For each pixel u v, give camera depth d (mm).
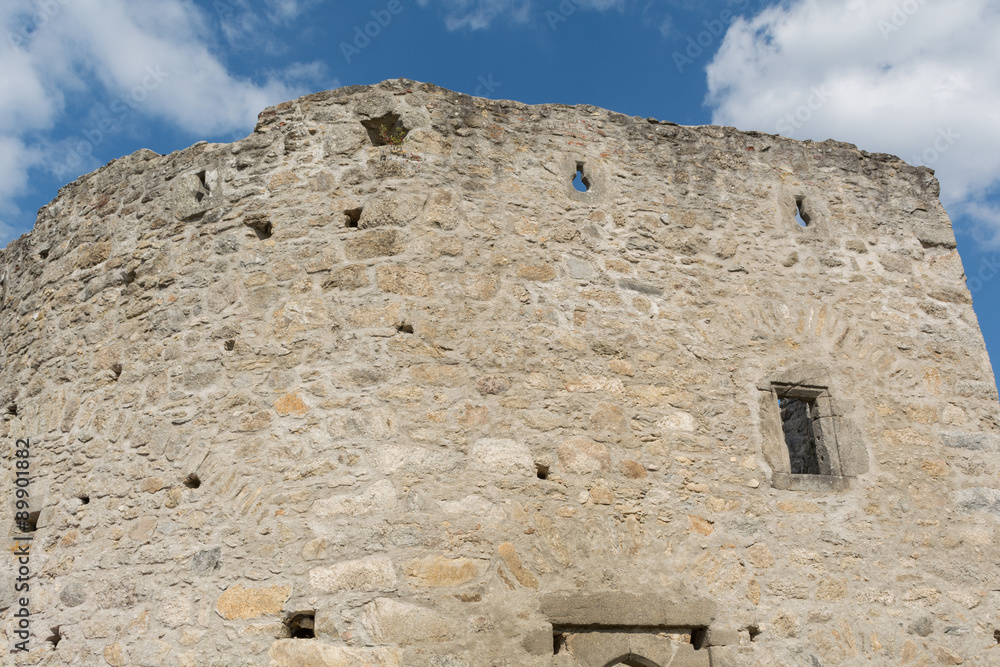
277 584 5562
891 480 6844
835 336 7234
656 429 6418
